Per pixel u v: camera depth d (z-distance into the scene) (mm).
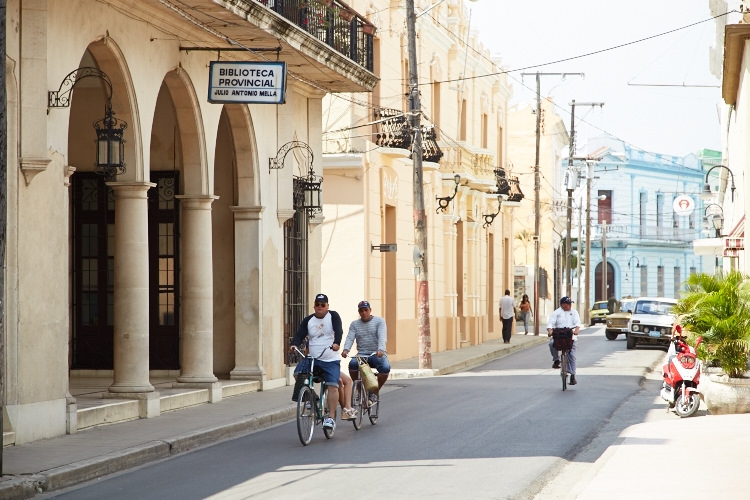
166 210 29297
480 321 61625
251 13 23547
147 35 22797
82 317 29094
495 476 15609
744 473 15289
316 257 33531
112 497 14117
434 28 49875
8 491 13867
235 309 29297
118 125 22281
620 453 17594
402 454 17938
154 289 29453
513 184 67562
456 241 57438
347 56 31391
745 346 23984
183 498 13906
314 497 13836
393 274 44250
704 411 25141
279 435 21016
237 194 29531
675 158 124562
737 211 41594
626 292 119812
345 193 39375
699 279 25438
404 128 41250
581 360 44688
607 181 119750
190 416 22734
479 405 26453
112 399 22125
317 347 20078
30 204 18391
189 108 25391
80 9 20000
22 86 18156
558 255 102250
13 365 17844
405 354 45750
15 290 17953
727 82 40281
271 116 30141
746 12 33344
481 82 61906
